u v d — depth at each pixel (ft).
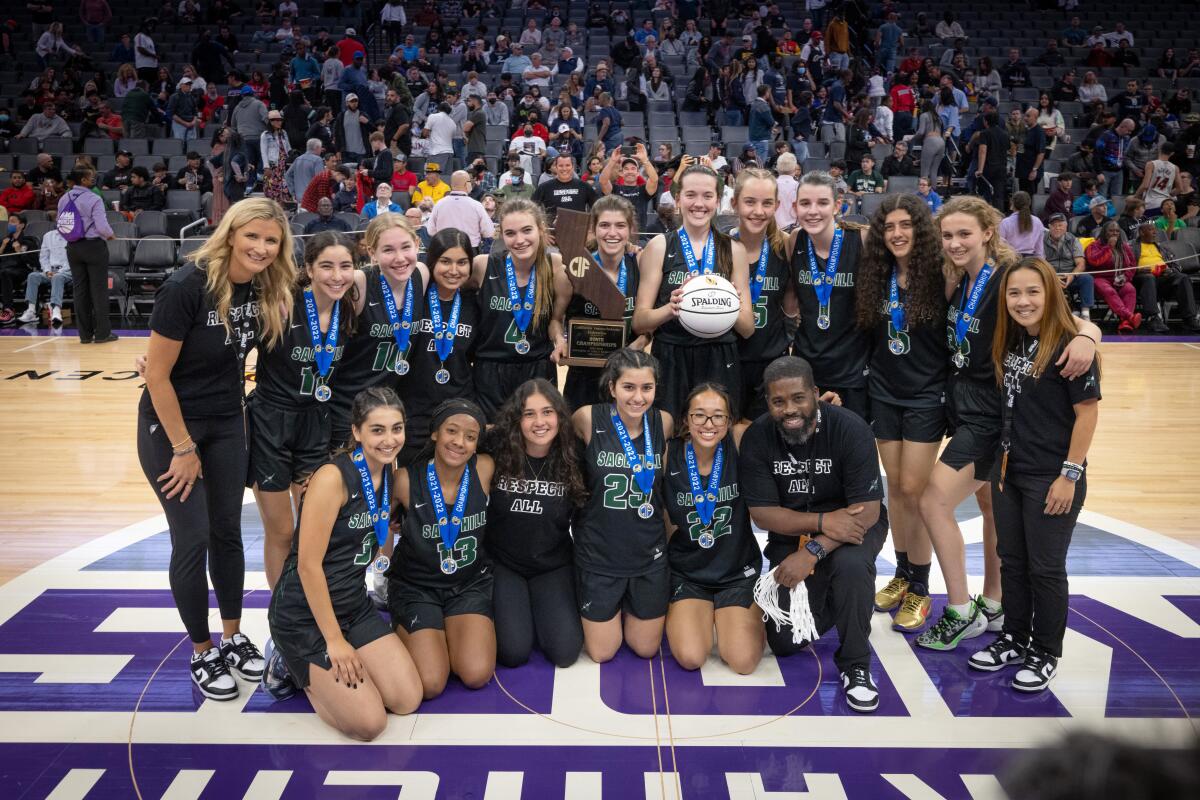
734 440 12.96
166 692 11.53
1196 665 12.17
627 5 58.70
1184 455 20.95
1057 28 60.08
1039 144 43.45
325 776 9.85
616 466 12.05
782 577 11.79
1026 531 11.61
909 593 13.50
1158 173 40.63
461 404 11.39
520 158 40.22
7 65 53.57
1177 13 61.67
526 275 13.33
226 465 11.52
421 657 11.42
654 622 12.32
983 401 12.36
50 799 9.43
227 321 10.96
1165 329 35.19
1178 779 1.83
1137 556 15.65
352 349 12.71
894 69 53.98
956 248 11.98
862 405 13.60
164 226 36.88
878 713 11.11
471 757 10.19
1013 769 2.05
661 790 9.61
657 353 13.61
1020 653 12.21
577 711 11.13
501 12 58.18
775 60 49.98
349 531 10.87
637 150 34.19
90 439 21.74
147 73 51.16
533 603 12.48
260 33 54.90
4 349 30.99
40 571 14.87
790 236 13.73
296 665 10.75
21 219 36.14
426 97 46.19
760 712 11.12
